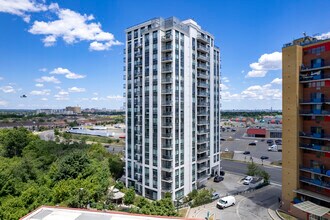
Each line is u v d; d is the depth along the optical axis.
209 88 71.44
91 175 59.38
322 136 44.25
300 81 46.97
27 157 72.81
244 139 151.88
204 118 68.56
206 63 69.00
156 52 56.62
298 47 46.91
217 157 76.31
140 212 40.56
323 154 44.88
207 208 51.22
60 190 46.56
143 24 61.16
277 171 80.94
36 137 103.75
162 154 56.38
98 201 49.47
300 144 47.25
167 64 56.62
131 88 64.12
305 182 46.53
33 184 54.50
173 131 55.38
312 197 44.97
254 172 70.06
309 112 45.69
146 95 58.97
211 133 72.50
